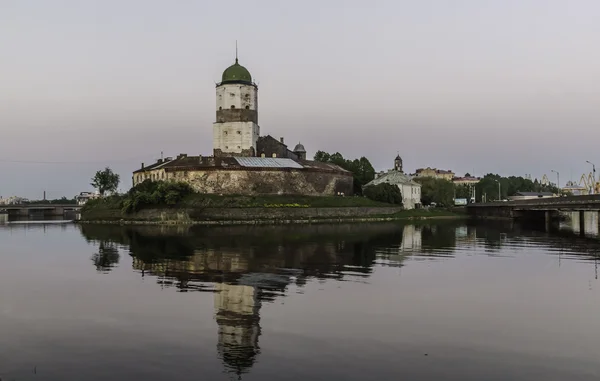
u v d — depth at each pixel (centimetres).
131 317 2631
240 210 11631
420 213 14500
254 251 5447
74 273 4022
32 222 13688
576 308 2811
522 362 1977
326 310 2758
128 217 11794
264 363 1962
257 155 14912
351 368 1912
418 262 4603
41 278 3797
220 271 4072
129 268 4262
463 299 3030
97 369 1920
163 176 13375
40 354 2084
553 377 1833
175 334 2334
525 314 2680
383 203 14588
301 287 3394
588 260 4728
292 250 5538
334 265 4403
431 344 2183
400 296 3108
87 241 6869
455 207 17438
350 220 12362
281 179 13375
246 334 2327
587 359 2006
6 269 4259
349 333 2333
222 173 12825
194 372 1880
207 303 2930
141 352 2097
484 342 2211
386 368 1912
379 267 4278
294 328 2416
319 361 1984
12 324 2520
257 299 3023
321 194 14288
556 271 4081
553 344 2186
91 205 14138
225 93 14262
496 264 4469
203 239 6969
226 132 14275
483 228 9525
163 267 4306
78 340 2259
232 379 1812
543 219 12962
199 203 11750
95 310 2786
